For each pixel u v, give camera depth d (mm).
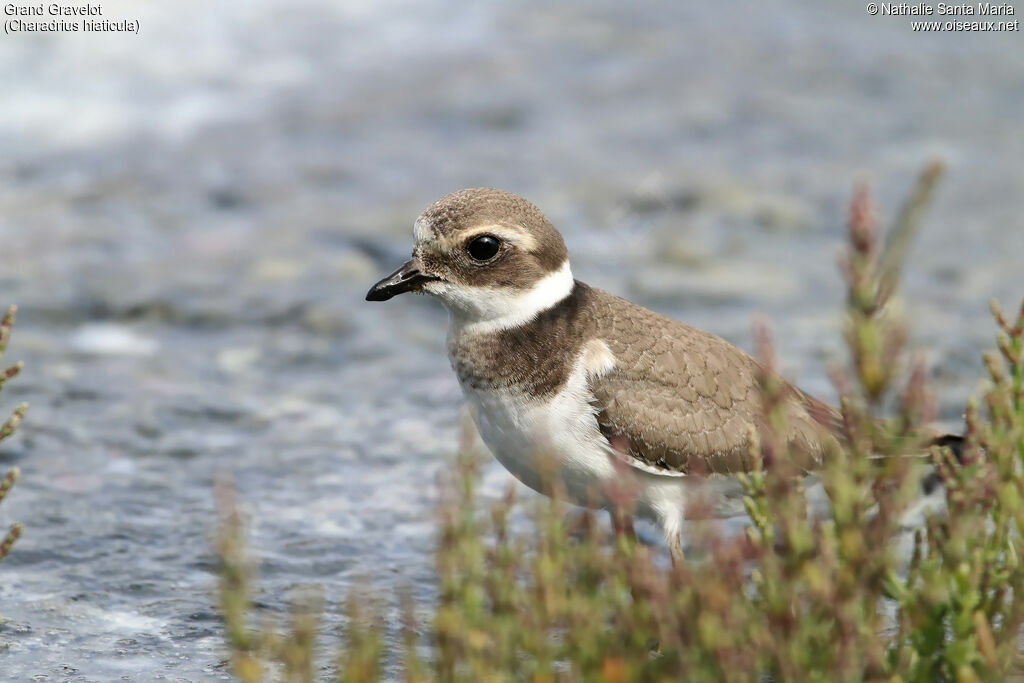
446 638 7293
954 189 19078
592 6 27000
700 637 6777
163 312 14758
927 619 7051
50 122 21125
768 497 7473
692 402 9117
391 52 24562
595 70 23781
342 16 26312
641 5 27109
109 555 9789
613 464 8992
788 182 19266
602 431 8930
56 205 18078
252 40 25016
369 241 16938
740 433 9203
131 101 22094
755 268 16266
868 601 7074
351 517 10539
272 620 8922
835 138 21047
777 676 7043
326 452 11672
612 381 8953
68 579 9438
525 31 25641
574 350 9008
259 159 20031
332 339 14289
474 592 7293
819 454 9375
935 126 21578
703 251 16750
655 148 20531
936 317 14750
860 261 6445
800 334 14289
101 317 14641
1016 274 16156
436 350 14141
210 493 10859
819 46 25031
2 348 7699
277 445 11797
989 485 7355
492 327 9117
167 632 8805
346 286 15688
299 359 13766
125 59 23641
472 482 7574
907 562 9461
